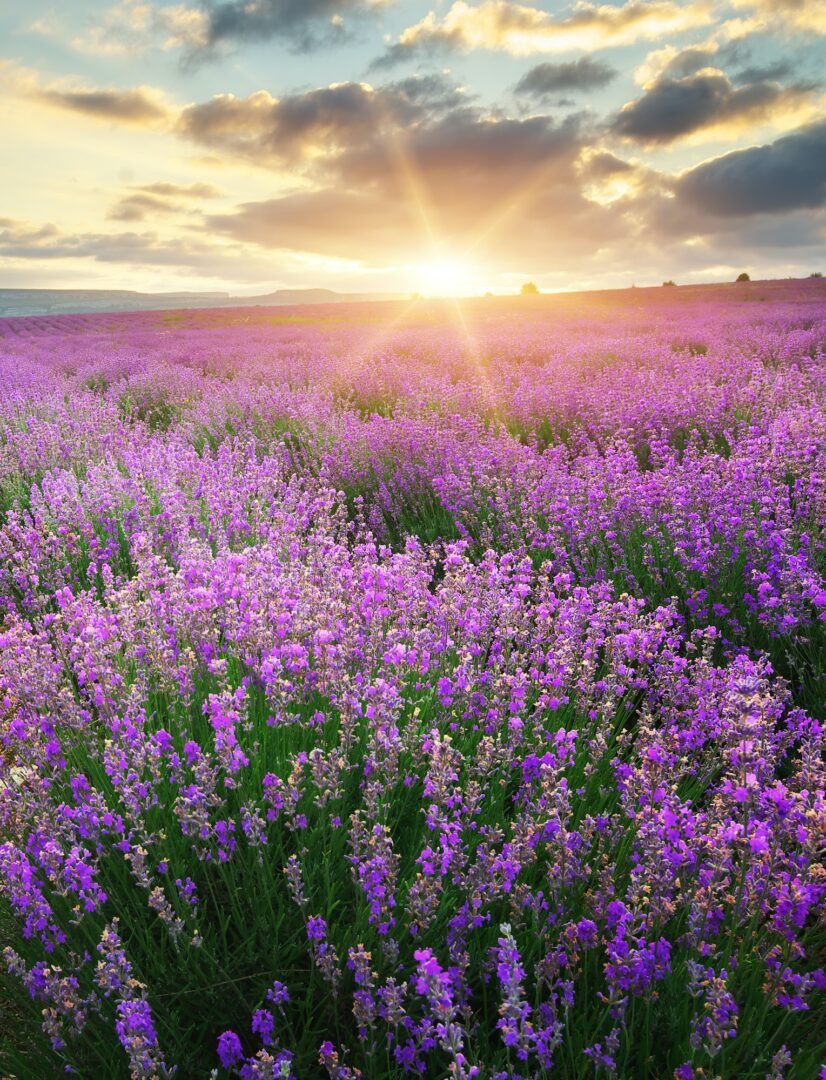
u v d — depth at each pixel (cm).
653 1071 184
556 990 191
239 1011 202
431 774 220
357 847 206
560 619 343
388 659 276
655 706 335
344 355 1831
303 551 475
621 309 3231
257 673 294
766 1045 177
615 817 231
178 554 497
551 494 552
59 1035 183
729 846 202
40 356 2494
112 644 312
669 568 453
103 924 218
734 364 1133
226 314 5219
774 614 379
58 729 272
